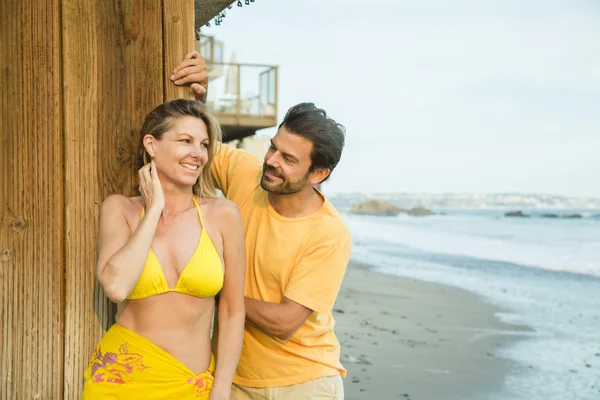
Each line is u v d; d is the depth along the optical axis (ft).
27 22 6.11
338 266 7.76
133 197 6.44
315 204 8.02
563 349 25.81
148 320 6.08
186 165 6.18
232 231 6.50
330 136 7.36
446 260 66.64
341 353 24.14
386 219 193.67
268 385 7.67
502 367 22.65
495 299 39.37
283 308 7.33
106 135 6.43
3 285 6.14
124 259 5.63
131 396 6.03
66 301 6.30
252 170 8.33
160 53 6.63
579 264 62.18
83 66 6.31
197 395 6.22
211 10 10.38
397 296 40.09
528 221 162.91
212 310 6.46
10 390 6.17
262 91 55.01
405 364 22.62
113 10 6.42
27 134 6.16
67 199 6.27
